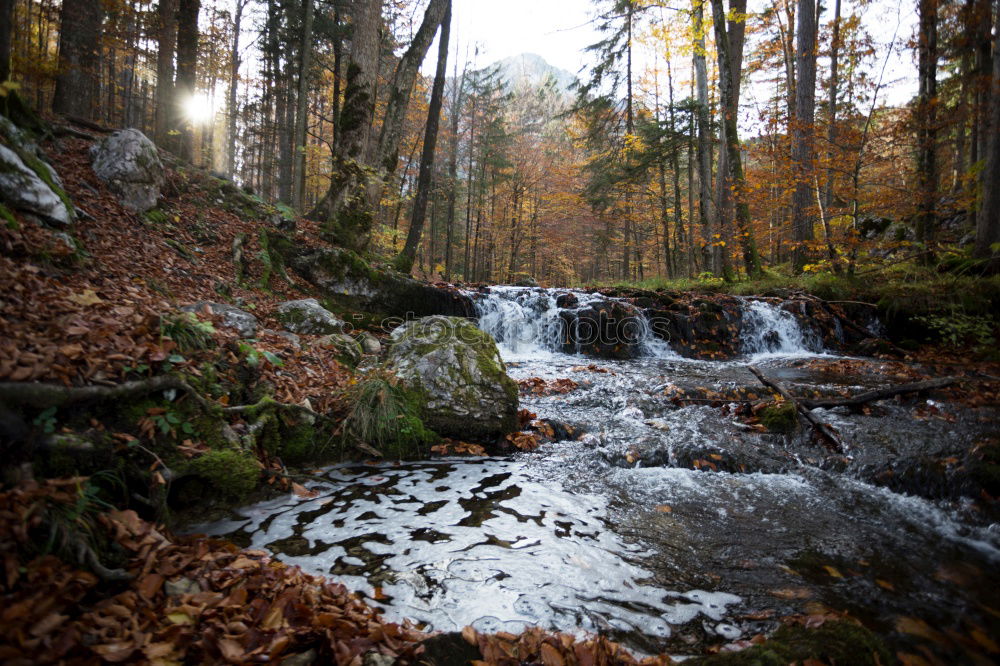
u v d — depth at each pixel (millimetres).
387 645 2066
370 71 10641
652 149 18953
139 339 3404
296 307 6680
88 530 2266
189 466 3125
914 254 11914
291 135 17766
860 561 3053
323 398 4645
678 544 3199
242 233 8109
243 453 3508
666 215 22672
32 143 6137
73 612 1893
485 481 4086
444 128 27875
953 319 9492
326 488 3789
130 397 3068
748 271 13625
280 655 1908
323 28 15695
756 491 4062
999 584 2836
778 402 5617
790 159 11438
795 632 2234
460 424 4781
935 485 4109
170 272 6059
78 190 6336
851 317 10867
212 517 3188
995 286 9531
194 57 14242
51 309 3268
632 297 11281
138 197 7016
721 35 12227
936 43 10430
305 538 3039
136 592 2096
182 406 3346
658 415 5793
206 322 4164
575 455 4707
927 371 8039
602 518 3521
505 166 28094
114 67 21906
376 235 12992
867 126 10422
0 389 2363
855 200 10945
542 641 2170
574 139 24641
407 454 4523
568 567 2869
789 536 3346
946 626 2449
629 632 2340
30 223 4430
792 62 19312
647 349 10242
